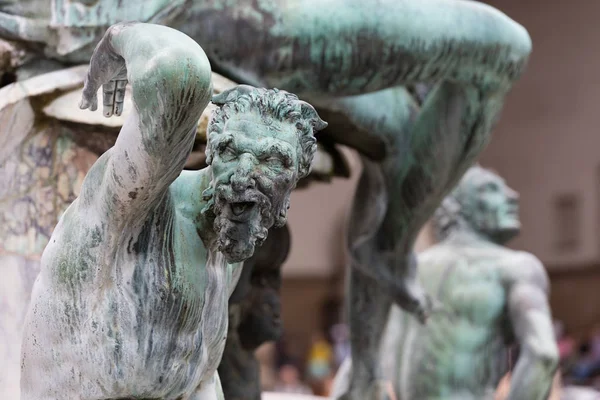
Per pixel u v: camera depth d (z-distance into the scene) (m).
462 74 3.01
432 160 3.31
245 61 2.80
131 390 2.09
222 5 2.77
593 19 13.27
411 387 4.34
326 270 13.53
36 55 2.85
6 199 2.75
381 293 3.67
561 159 13.70
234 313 3.27
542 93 13.77
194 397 2.25
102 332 2.05
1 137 2.72
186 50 1.89
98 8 2.78
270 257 3.34
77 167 2.84
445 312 4.32
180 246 2.09
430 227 5.27
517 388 4.12
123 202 2.00
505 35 3.01
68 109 2.78
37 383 2.15
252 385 3.36
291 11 2.79
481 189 4.48
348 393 3.73
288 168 1.96
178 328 2.09
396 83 2.94
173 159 1.96
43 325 2.11
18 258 2.75
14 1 2.83
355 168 4.67
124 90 2.14
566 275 13.76
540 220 13.90
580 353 9.00
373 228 3.50
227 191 1.94
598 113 13.36
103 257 2.05
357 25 2.80
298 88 2.88
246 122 1.96
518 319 4.21
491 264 4.34
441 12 2.89
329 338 12.97
